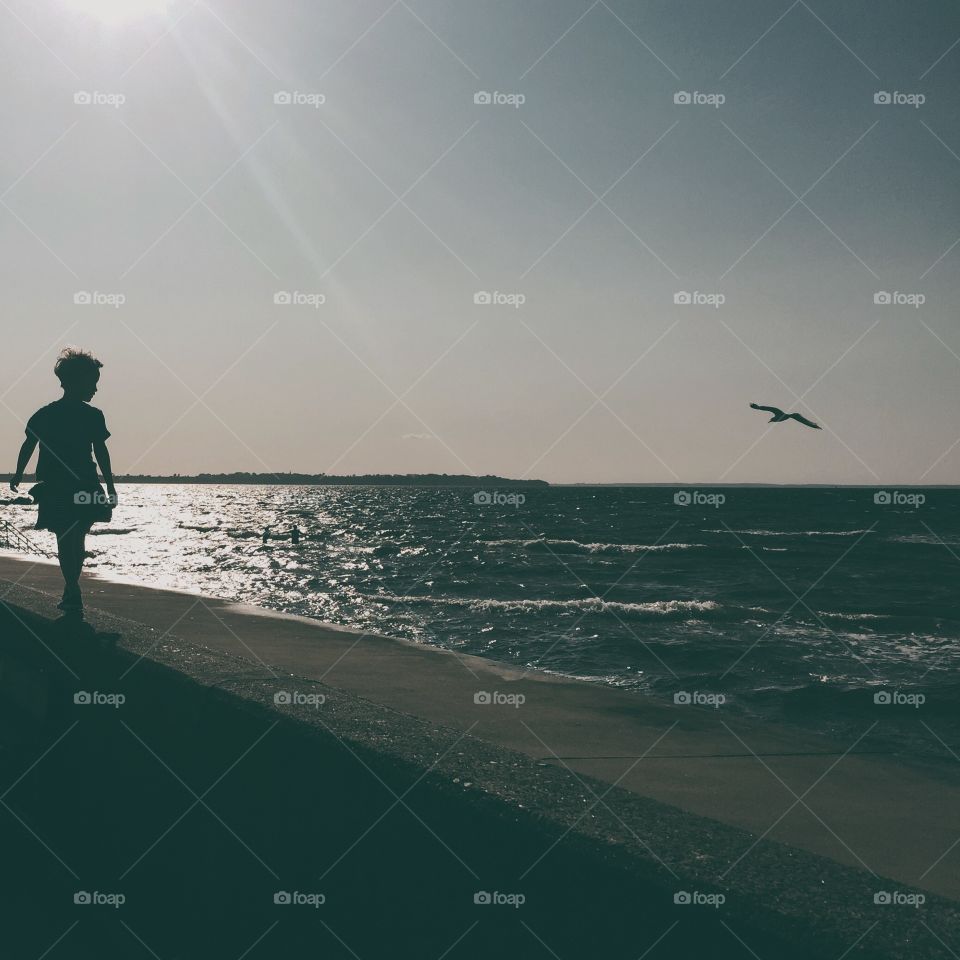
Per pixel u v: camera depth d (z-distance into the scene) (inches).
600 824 65.8
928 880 112.0
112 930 112.4
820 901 54.1
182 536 2241.6
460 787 73.2
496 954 66.8
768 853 61.9
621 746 170.2
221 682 108.4
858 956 47.9
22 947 108.1
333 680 218.5
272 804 92.8
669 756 165.0
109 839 126.0
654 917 56.5
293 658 243.9
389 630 652.7
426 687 214.5
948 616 816.9
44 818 145.0
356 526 2800.2
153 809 115.6
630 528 2706.7
